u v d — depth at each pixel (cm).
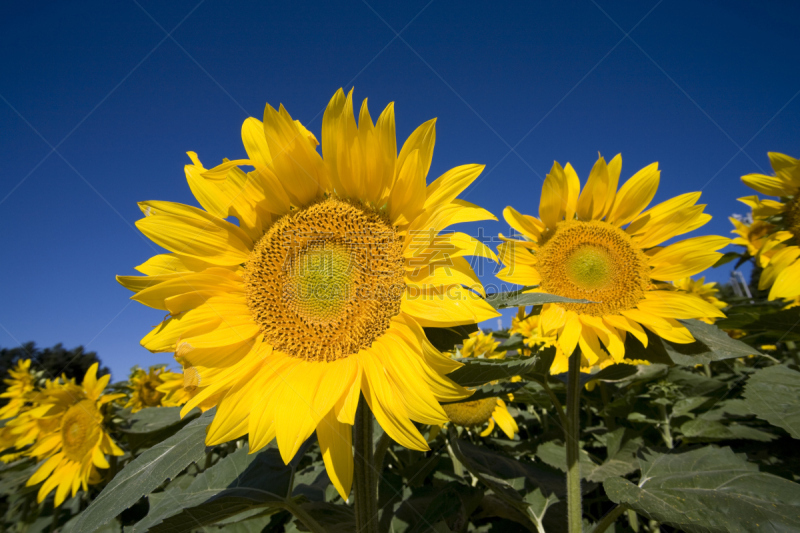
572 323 39
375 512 30
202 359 28
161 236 29
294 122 29
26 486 56
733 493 30
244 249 31
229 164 28
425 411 25
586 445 62
